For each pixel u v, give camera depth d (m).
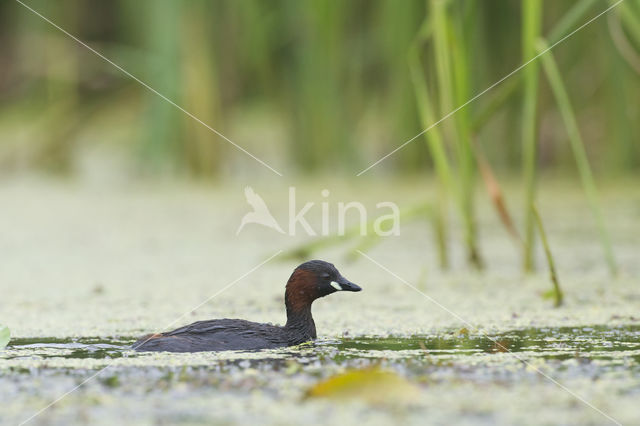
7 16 27.30
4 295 12.20
